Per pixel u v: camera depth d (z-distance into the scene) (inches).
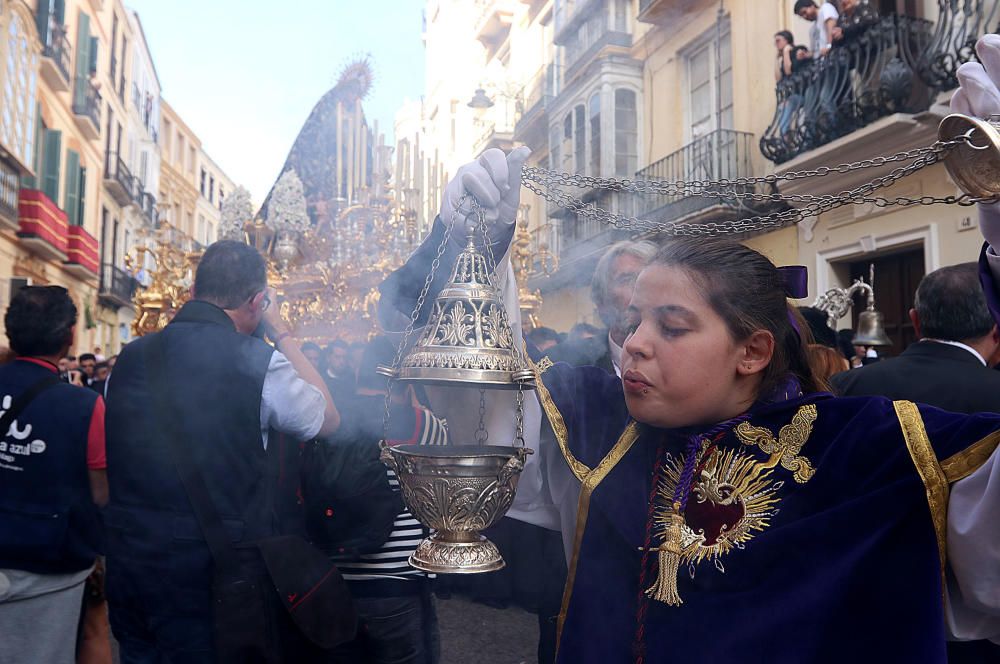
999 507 28.3
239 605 55.8
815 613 30.5
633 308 36.3
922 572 30.1
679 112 324.5
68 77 405.4
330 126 199.0
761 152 260.8
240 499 58.4
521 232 179.8
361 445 72.3
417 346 34.9
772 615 31.1
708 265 34.4
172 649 56.4
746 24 285.1
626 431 39.7
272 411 61.2
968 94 32.3
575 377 44.3
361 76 183.0
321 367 145.9
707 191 41.7
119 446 58.4
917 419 32.4
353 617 61.2
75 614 77.2
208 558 56.5
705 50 311.9
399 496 74.1
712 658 31.4
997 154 28.9
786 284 38.6
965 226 198.5
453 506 34.0
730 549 32.8
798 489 33.1
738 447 35.0
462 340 33.8
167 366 59.5
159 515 56.7
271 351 62.2
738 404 36.0
